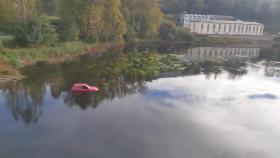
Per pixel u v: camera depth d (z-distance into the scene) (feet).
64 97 138.82
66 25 257.96
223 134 105.40
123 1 362.94
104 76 179.42
